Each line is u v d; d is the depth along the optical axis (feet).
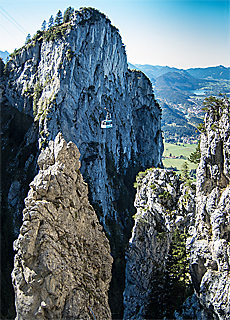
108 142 571.28
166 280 204.13
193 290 189.78
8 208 428.56
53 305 68.13
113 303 279.28
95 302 79.00
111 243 409.69
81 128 489.67
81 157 480.64
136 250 218.59
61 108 476.13
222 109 164.25
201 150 171.63
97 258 88.63
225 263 152.15
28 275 68.64
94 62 532.32
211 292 153.99
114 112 598.34
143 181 233.55
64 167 85.66
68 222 81.00
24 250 70.49
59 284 70.18
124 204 527.81
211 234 161.48
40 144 456.86
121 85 641.40
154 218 216.13
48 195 80.89
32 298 67.10
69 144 89.30
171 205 216.54
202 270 161.58
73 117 485.15
